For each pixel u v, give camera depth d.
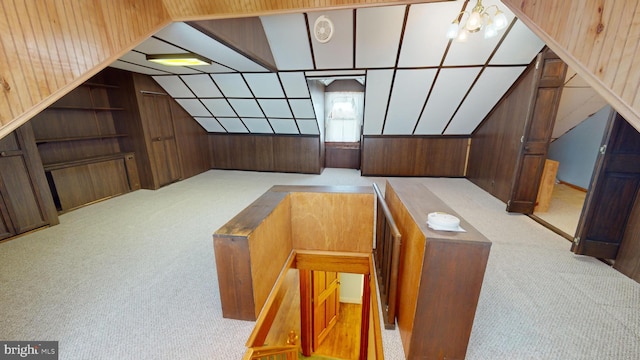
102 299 1.87
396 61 3.45
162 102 4.65
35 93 1.05
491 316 1.69
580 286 1.96
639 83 0.73
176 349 1.49
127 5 1.45
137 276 2.14
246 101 4.76
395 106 4.43
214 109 5.12
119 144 4.43
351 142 6.03
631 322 1.62
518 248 2.52
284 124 5.36
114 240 2.76
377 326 1.77
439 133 5.09
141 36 1.55
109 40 1.36
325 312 4.03
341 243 2.69
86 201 3.78
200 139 5.79
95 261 2.36
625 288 1.93
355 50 3.28
